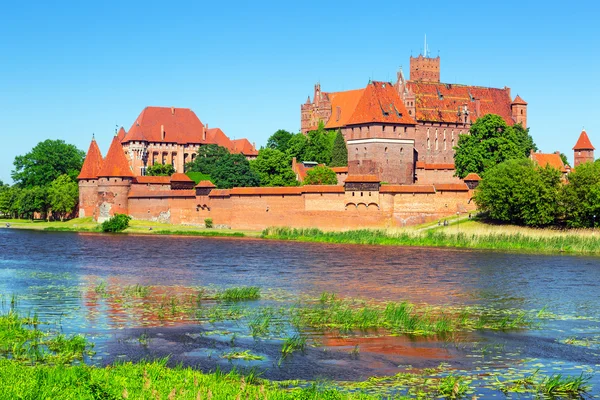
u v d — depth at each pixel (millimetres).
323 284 72562
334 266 87562
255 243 121812
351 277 77562
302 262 92125
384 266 87250
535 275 79000
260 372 40594
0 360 40594
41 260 96812
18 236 142875
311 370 41062
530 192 122000
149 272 82750
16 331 49094
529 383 38750
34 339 47125
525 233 115750
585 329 51562
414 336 49125
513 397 36500
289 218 140375
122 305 60281
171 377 37094
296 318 54438
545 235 113188
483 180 133250
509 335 49625
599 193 115812
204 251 108188
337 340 47906
